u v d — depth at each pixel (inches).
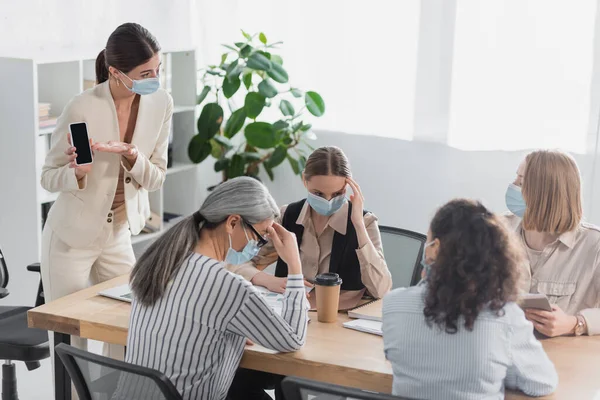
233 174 201.3
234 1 206.1
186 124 199.5
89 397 89.9
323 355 92.7
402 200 199.9
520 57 181.2
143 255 91.3
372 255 108.6
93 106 119.7
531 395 81.2
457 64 186.7
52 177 119.8
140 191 127.6
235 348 92.1
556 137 181.6
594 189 177.3
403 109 195.0
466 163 190.7
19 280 161.8
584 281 102.0
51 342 120.3
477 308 75.8
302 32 201.0
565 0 175.2
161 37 199.8
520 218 106.1
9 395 129.3
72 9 177.6
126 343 99.2
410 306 79.4
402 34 191.3
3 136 156.6
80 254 125.0
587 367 89.4
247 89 198.4
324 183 106.6
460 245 76.2
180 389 88.4
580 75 176.7
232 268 113.6
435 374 77.8
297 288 93.5
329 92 201.8
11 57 153.0
